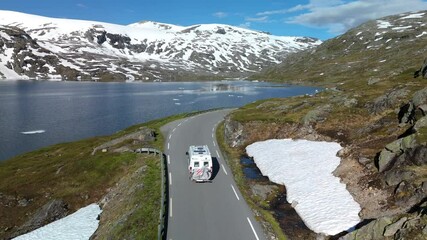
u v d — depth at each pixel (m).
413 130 36.72
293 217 29.64
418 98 43.00
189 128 62.47
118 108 129.75
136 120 105.50
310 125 53.12
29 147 75.38
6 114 115.00
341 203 30.22
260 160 43.97
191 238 24.81
